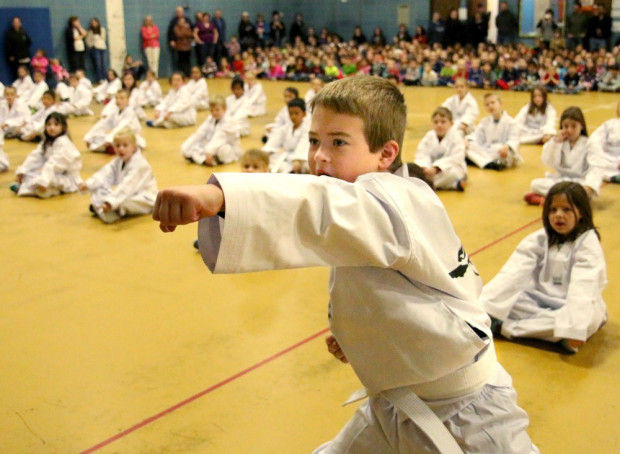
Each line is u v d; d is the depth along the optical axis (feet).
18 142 38.42
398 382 5.64
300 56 70.79
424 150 26.25
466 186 26.30
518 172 28.91
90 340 13.23
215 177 4.22
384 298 5.31
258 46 77.41
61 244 19.48
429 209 5.28
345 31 81.15
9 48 58.80
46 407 10.83
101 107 54.03
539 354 12.50
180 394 11.15
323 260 4.65
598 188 22.21
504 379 6.07
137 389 11.33
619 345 12.85
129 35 69.15
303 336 13.25
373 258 4.71
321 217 4.45
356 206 4.58
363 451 6.41
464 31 69.92
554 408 10.69
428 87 64.03
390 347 5.49
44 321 14.15
